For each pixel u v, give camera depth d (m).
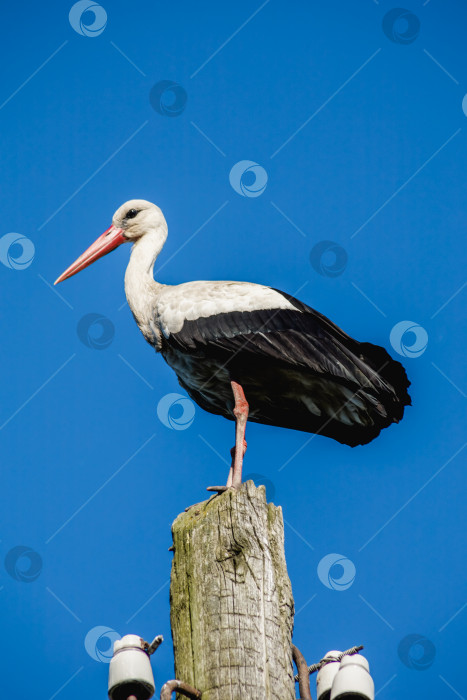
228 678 6.73
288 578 7.64
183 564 7.54
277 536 7.75
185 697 6.91
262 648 6.90
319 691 7.64
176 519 8.11
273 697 6.70
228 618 7.02
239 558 7.37
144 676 6.91
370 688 7.21
